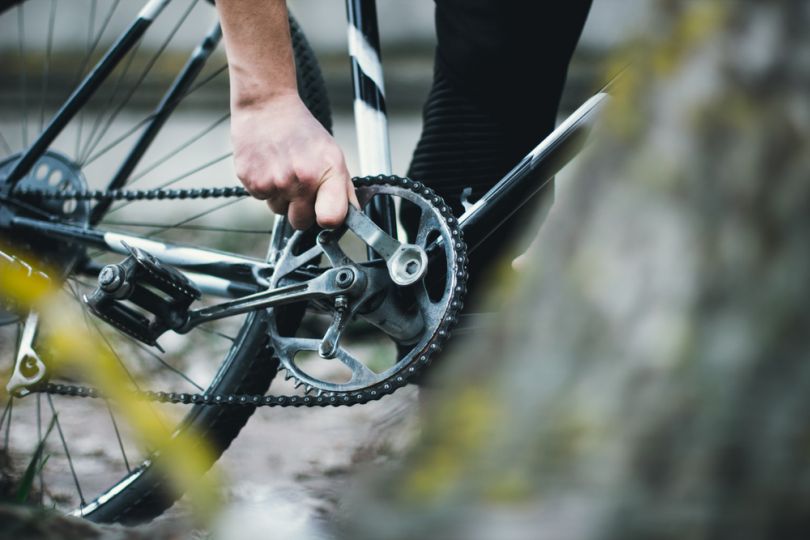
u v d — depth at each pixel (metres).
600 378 0.92
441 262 1.96
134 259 2.02
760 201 0.91
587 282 0.95
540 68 2.15
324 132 1.89
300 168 1.86
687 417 0.89
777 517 0.87
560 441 0.92
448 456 0.96
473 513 0.91
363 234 1.90
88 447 2.85
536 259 1.00
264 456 2.89
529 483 0.91
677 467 0.88
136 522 2.35
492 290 2.16
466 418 0.98
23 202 2.55
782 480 0.87
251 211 6.28
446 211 1.91
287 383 4.08
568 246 0.98
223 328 4.29
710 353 0.90
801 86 0.92
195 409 2.31
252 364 2.28
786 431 0.87
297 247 2.07
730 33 0.95
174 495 2.33
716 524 0.87
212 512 1.08
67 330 1.10
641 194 0.95
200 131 8.63
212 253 2.29
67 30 10.40
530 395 0.95
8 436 2.71
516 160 2.22
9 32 10.42
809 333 0.88
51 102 9.94
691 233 0.92
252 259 2.27
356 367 1.95
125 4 10.34
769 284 0.90
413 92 10.37
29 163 2.55
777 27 0.94
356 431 3.22
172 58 10.10
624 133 0.98
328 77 10.45
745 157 0.92
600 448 0.90
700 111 0.94
